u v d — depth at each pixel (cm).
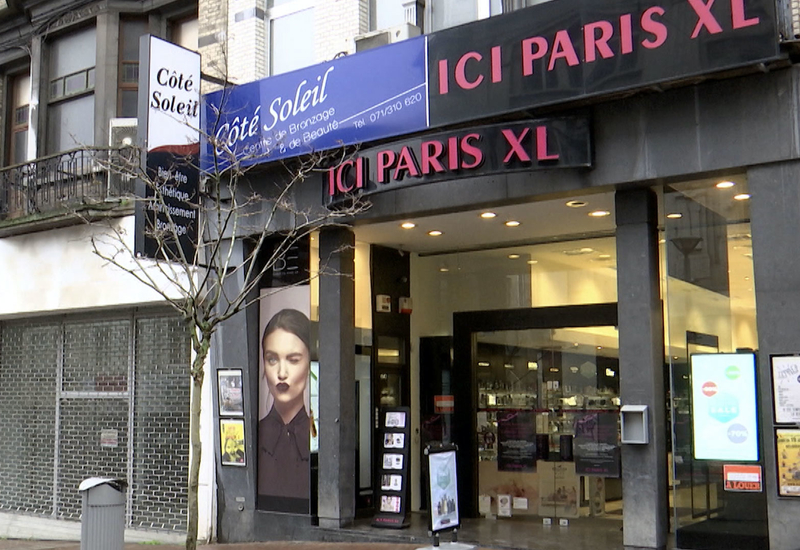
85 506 895
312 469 1203
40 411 1543
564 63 933
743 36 833
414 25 1149
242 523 1245
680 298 959
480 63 988
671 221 970
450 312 1377
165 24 1490
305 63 1294
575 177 979
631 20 894
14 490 1560
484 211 1098
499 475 1306
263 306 1268
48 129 1584
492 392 1331
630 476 958
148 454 1385
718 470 922
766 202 877
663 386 980
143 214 1143
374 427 1309
